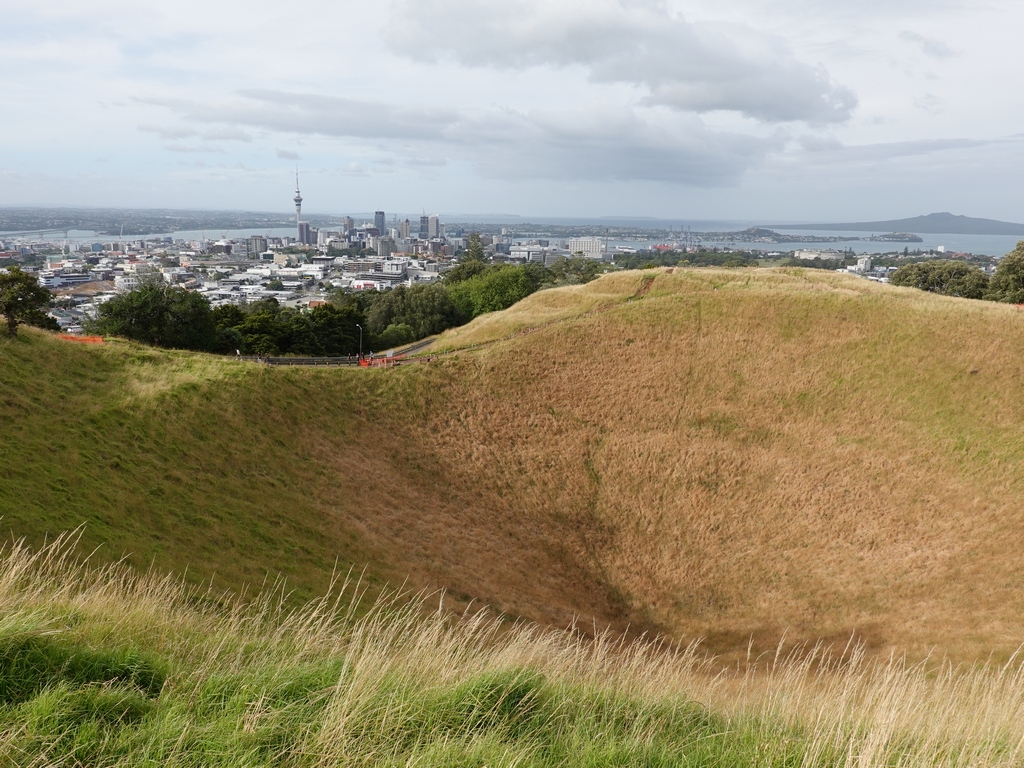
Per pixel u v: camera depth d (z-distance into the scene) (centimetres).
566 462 3941
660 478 3806
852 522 3312
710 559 3247
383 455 3575
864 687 762
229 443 2920
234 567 2095
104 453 2403
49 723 473
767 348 4691
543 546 3319
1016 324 4303
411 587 2514
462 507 3422
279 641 773
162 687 568
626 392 4491
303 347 7156
